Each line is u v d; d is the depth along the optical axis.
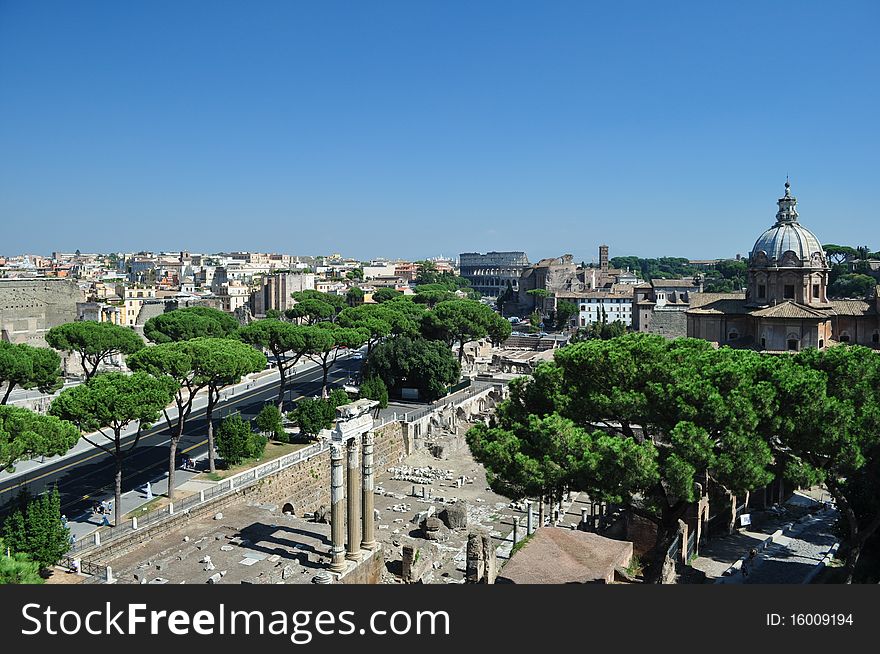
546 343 185.88
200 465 73.06
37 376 80.75
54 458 76.75
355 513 47.38
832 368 45.22
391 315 136.38
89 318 161.38
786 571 50.81
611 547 49.59
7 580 31.62
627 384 44.81
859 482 50.06
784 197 106.25
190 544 51.25
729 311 107.44
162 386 58.28
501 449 43.28
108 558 49.19
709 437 39.94
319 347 93.00
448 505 65.06
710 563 53.41
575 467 40.47
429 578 52.03
